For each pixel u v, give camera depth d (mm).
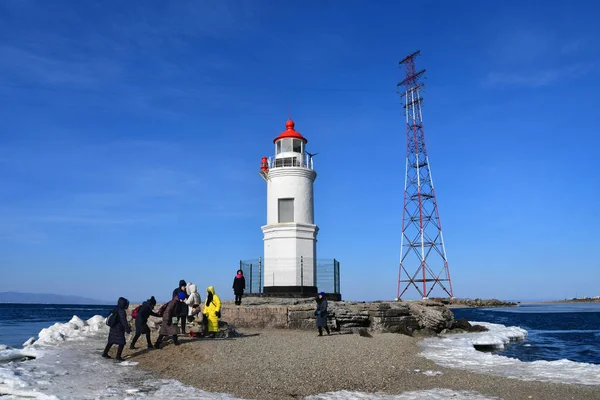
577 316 71812
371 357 15633
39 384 10828
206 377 12047
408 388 11742
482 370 14438
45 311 105438
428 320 27000
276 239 29875
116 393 10336
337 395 10805
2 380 10984
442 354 17625
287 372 12781
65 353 15477
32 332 38562
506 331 31297
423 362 15555
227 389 10977
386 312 25078
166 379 11867
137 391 10547
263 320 23391
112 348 16516
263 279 29938
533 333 36469
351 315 24203
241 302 25984
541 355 22031
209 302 18297
